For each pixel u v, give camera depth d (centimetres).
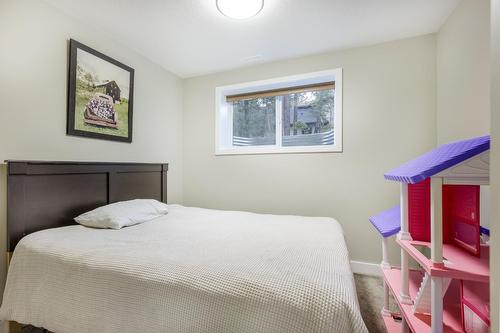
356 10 181
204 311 86
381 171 230
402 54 223
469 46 164
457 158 87
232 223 182
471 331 93
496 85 63
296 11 181
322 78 257
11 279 126
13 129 152
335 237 144
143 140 254
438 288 90
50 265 116
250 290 84
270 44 231
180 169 309
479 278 84
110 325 97
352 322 74
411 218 120
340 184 243
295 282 85
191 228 166
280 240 138
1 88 146
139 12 182
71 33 185
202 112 303
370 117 233
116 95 219
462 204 103
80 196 183
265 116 291
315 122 270
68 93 181
